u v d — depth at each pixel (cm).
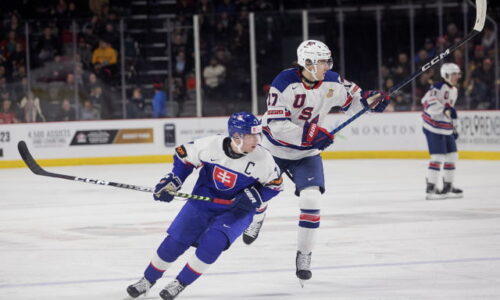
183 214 676
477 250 920
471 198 1387
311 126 754
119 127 2206
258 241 999
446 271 806
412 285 748
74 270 852
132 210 1325
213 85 2292
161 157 2222
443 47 2242
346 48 2314
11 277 818
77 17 2612
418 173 1795
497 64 2156
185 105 2327
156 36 2327
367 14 2291
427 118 1384
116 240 1041
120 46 2309
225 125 2222
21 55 2261
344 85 786
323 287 748
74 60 2280
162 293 657
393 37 2280
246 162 661
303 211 756
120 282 786
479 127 2050
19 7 2606
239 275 807
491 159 2023
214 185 674
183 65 2319
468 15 2223
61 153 2180
